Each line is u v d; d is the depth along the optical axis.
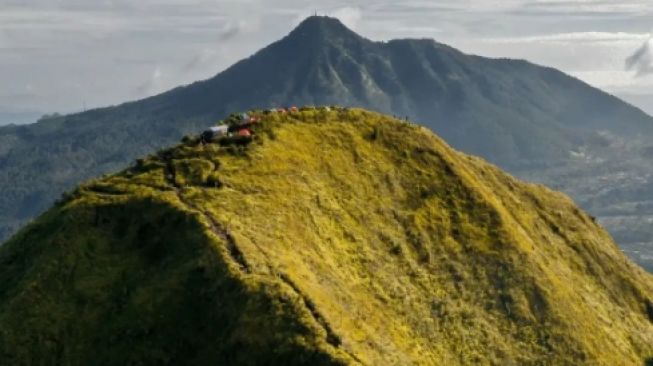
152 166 110.38
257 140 119.38
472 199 132.38
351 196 117.44
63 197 108.50
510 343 109.00
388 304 101.06
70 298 88.62
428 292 108.75
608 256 158.88
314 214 107.81
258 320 81.44
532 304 117.94
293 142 122.31
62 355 83.62
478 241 124.06
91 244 94.69
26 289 88.94
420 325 101.69
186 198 100.00
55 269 91.31
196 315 85.56
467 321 108.19
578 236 158.25
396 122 142.62
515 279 120.44
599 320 129.25
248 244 91.88
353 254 105.94
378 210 118.19
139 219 97.25
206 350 82.38
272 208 103.19
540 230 148.62
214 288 86.06
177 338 84.06
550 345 112.44
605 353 119.38
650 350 132.50
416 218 121.56
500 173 160.62
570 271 142.62
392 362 86.44
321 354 78.06
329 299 90.12
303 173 115.50
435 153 139.12
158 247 94.06
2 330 85.06
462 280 115.31
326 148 125.06
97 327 86.06
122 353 83.50
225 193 102.50
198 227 93.19
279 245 95.88
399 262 111.25
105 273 91.50
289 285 86.44
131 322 85.75
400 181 127.69
